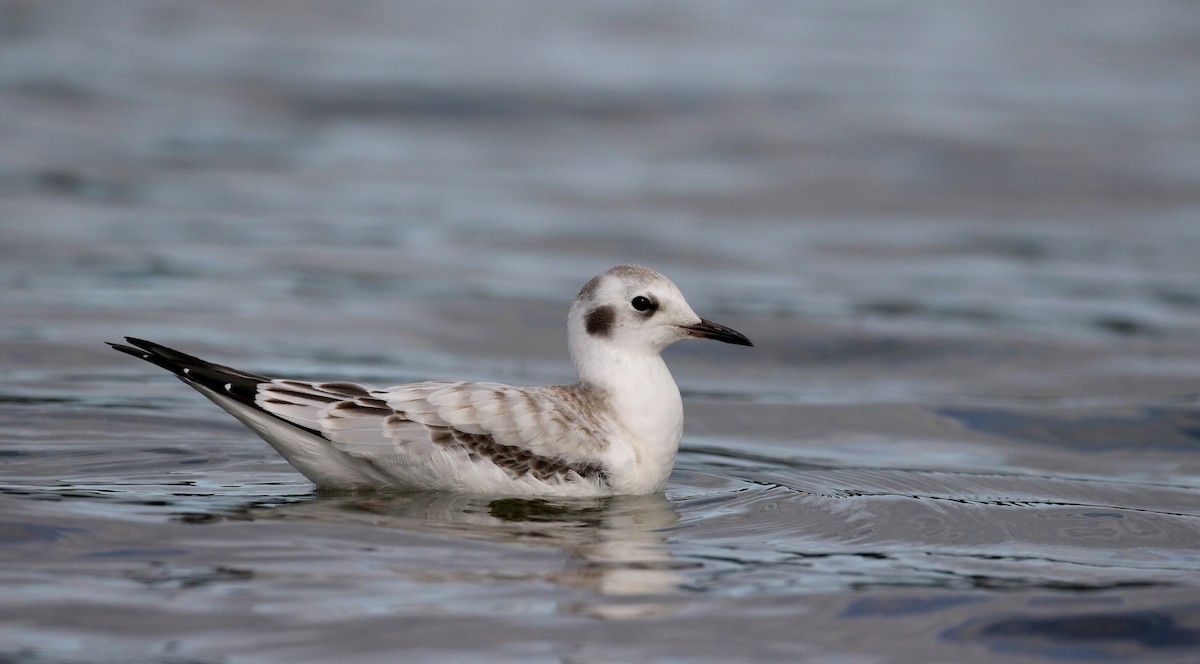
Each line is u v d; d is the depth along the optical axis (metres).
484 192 28.97
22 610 7.89
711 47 45.16
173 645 7.46
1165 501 11.70
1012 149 32.56
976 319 20.23
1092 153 32.25
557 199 28.39
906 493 11.68
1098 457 13.66
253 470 11.47
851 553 9.68
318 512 10.10
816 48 45.59
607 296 11.41
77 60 40.72
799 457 13.32
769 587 8.79
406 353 17.44
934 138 33.44
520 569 8.92
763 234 25.94
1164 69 43.28
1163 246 25.39
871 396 16.19
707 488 11.66
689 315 11.46
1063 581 9.15
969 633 8.12
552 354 17.83
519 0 54.06
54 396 14.12
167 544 9.14
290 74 39.78
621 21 49.91
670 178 30.36
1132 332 19.61
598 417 11.12
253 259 22.78
